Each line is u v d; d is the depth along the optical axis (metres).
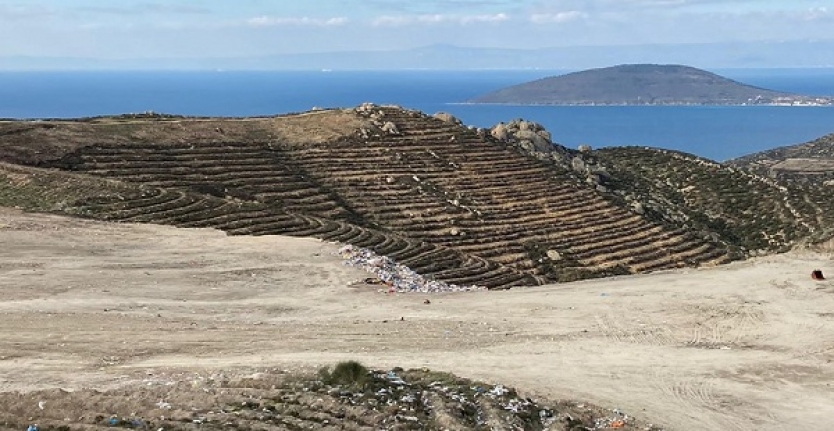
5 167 67.19
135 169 76.56
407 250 63.53
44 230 47.38
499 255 75.31
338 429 17.17
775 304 34.03
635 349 27.75
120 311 30.41
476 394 21.23
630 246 83.94
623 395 23.25
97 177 69.12
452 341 27.92
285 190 80.75
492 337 28.73
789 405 22.97
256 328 28.70
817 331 30.17
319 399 19.14
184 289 35.75
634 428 20.38
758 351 27.84
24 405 17.44
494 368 24.91
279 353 25.28
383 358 25.23
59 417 16.72
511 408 20.22
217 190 75.69
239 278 38.59
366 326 29.66
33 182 63.56
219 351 25.23
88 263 39.97
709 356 27.17
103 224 51.44
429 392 21.00
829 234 51.50
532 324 30.89
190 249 45.28
